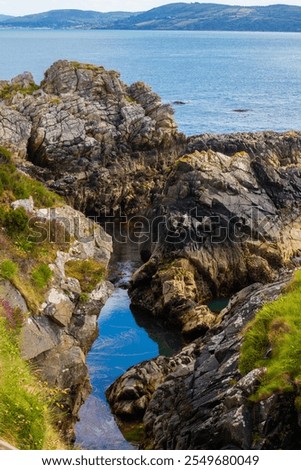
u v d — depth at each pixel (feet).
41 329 68.49
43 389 56.75
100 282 76.48
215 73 618.85
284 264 144.56
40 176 184.24
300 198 158.51
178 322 122.93
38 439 47.03
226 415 59.00
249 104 407.85
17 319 65.98
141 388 91.66
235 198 149.89
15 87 214.90
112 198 188.75
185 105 403.95
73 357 70.95
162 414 73.05
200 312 121.80
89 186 187.62
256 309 77.20
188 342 118.73
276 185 157.79
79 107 199.21
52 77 215.72
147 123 201.46
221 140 191.11
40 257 72.59
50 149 188.75
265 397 57.26
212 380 68.74
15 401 48.42
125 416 88.79
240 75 603.67
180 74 604.90
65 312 71.10
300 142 190.19
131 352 114.01
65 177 182.91
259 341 66.59
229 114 367.04
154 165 203.31
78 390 72.69
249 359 65.46
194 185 149.18
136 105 205.46
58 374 69.41
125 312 129.80
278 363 60.59
